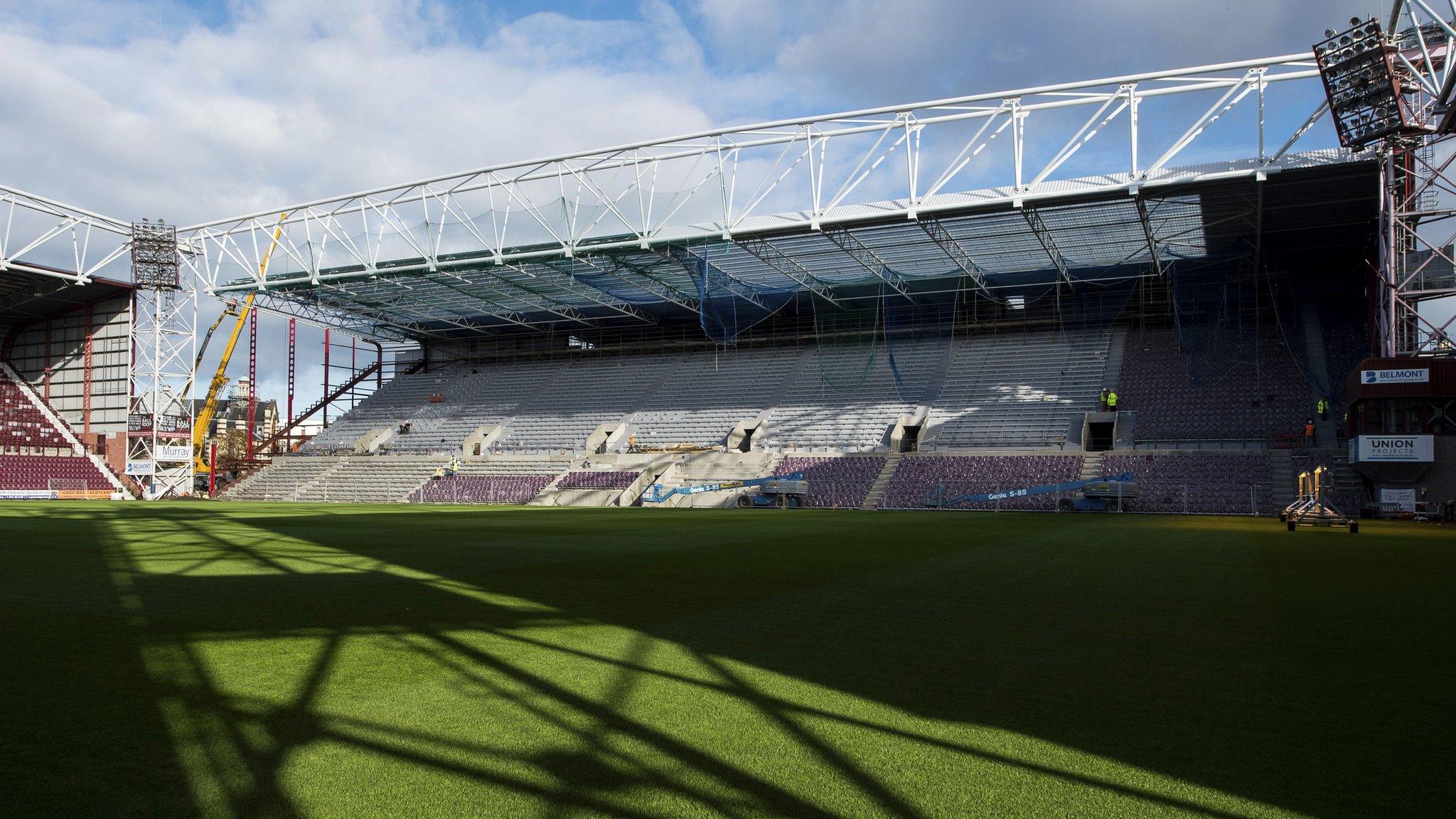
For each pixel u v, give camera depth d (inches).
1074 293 2202.3
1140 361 2122.3
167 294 2352.4
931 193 1429.6
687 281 2062.0
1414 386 1307.8
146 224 2251.5
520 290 2174.0
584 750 198.7
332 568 574.9
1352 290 1916.8
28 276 2085.4
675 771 185.9
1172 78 1299.2
